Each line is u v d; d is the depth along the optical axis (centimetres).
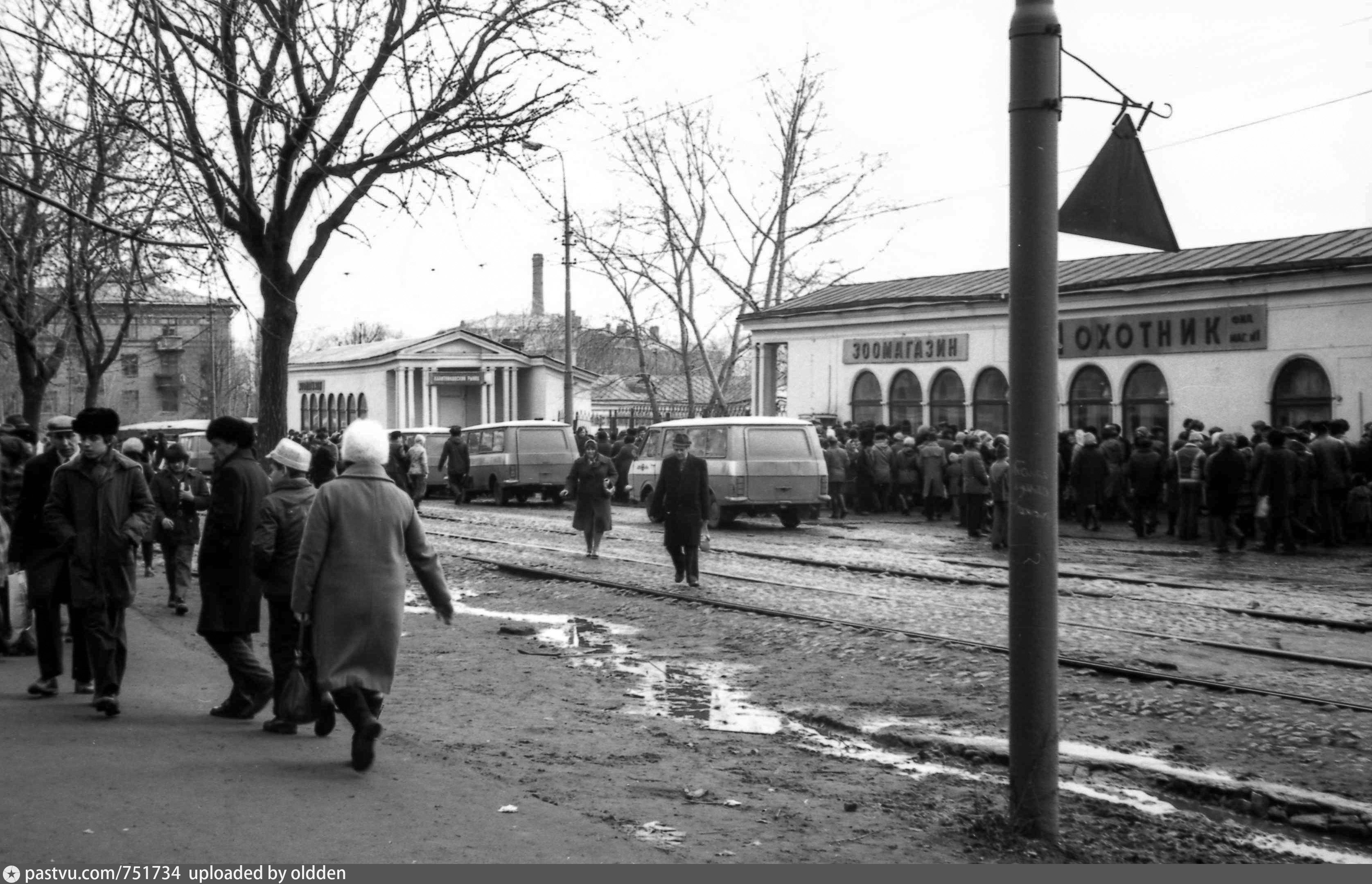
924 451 2838
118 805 619
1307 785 748
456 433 3675
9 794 636
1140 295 2961
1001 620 1355
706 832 617
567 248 4006
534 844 575
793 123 4297
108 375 7338
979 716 927
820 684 1052
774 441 2659
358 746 686
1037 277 584
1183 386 2889
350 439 721
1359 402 2548
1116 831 652
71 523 833
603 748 816
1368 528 2275
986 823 625
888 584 1695
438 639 1277
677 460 1658
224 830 579
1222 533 2111
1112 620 1377
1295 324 2664
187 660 1083
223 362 6031
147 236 863
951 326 3459
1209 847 636
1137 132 647
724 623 1368
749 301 4331
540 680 1065
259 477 832
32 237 1609
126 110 1080
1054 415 593
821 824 643
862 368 3747
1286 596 1570
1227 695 977
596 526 2062
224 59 1259
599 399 8325
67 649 1134
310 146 1420
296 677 789
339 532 701
